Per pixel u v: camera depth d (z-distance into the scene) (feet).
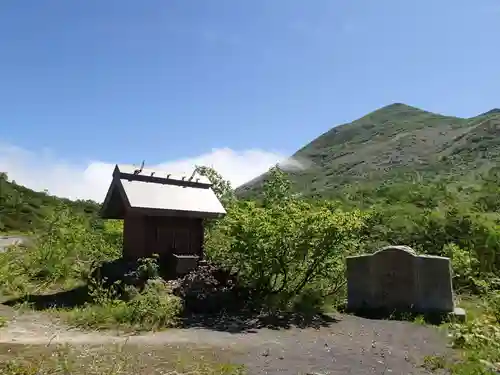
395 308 35.50
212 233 43.06
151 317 26.96
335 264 37.22
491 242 53.21
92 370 16.98
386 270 36.35
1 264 40.09
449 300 34.68
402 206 73.87
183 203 37.11
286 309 33.37
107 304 29.22
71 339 22.67
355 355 21.71
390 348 23.54
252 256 33.78
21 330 24.27
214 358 19.70
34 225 73.87
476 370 18.88
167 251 36.35
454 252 51.44
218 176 62.13
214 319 29.40
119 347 20.70
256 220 33.35
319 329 28.22
